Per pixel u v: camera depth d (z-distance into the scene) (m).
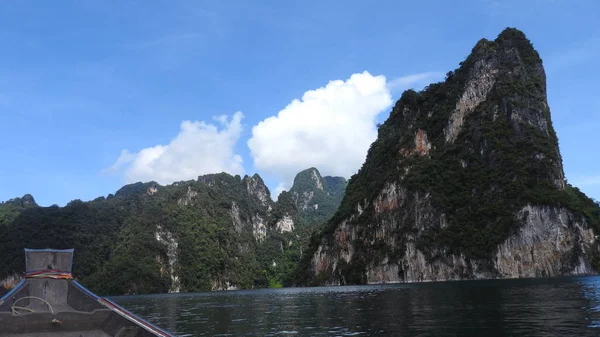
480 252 131.12
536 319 27.22
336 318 34.88
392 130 179.62
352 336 24.44
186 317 42.59
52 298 8.27
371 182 171.12
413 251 142.88
